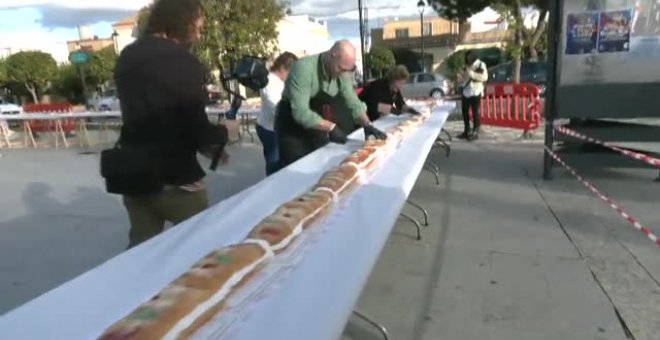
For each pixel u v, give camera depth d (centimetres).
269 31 1434
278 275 144
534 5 1468
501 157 650
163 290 123
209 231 180
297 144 358
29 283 313
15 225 438
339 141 340
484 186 503
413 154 329
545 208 421
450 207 436
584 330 236
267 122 434
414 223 374
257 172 654
